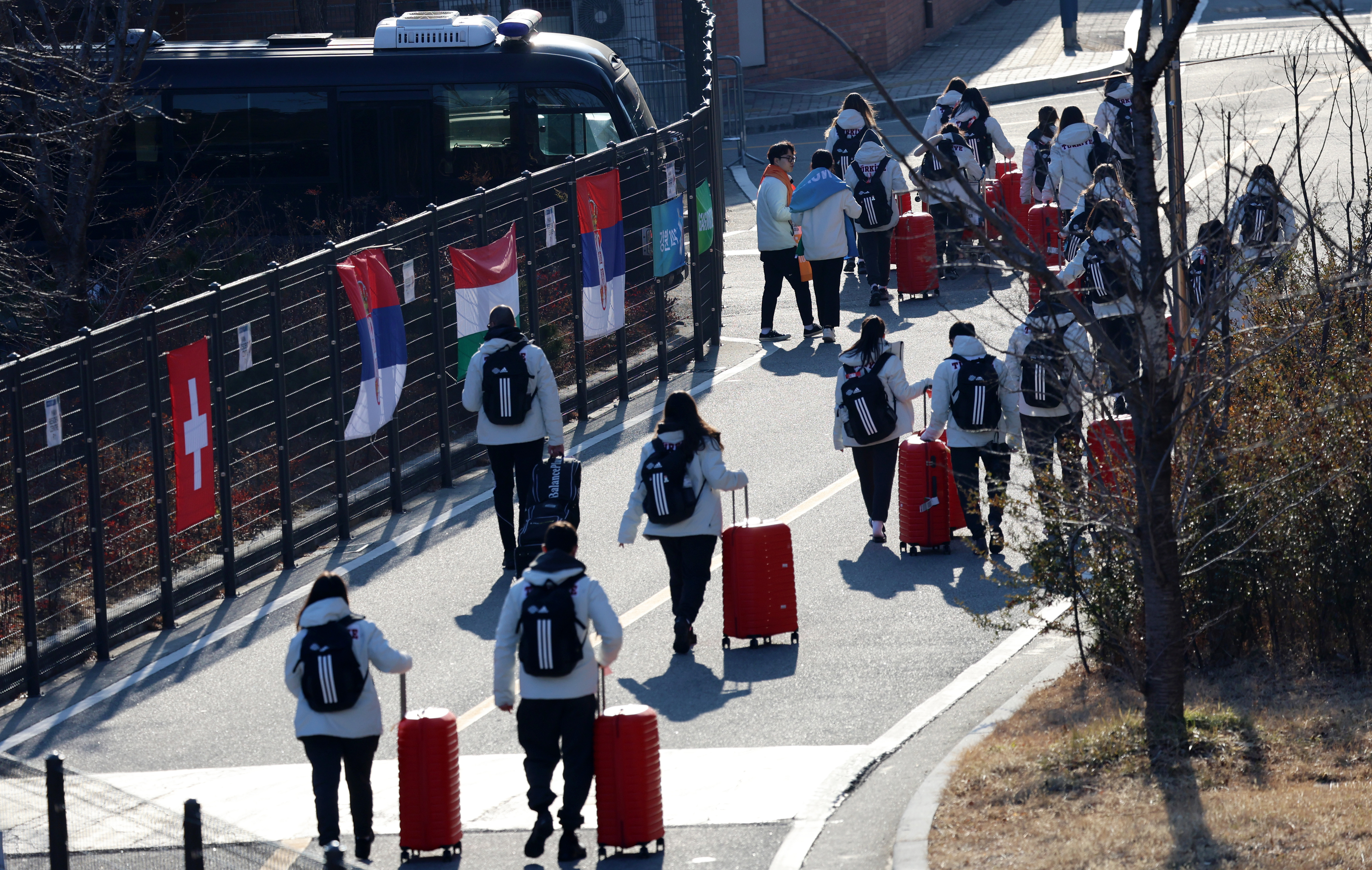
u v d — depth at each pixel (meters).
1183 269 27.48
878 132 20.36
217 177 62.84
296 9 81.81
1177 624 22.72
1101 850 19.23
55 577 33.53
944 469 34.19
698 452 29.62
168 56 62.84
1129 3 118.94
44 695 31.48
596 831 22.75
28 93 47.28
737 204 74.62
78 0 57.59
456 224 43.06
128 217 59.56
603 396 47.97
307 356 38.72
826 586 33.16
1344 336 27.80
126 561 35.25
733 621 30.08
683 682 28.77
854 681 28.28
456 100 62.47
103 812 18.14
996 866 19.41
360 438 39.59
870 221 54.12
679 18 97.94
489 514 40.44
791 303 57.78
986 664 28.61
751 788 24.03
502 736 27.53
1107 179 28.22
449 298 43.88
